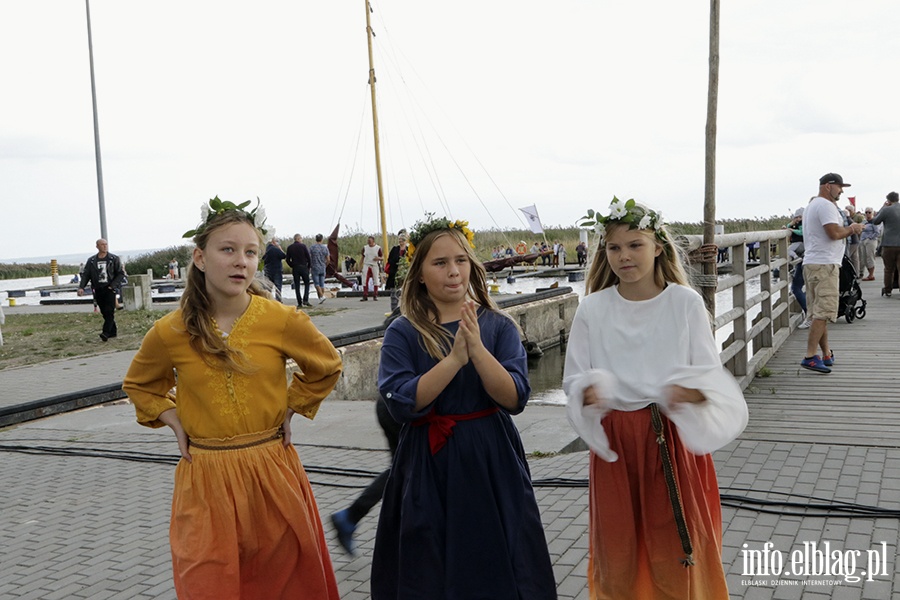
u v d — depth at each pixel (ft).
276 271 65.92
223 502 9.51
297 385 10.30
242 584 9.72
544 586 9.33
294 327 10.03
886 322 36.65
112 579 13.37
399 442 9.87
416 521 9.21
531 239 152.66
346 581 12.61
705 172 21.68
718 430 9.14
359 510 12.74
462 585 9.12
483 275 10.01
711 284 20.49
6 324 63.82
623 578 9.53
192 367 9.66
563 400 36.52
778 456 16.83
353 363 38.60
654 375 9.58
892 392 22.58
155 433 24.27
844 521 13.23
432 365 9.54
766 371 25.81
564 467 17.28
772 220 133.18
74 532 15.72
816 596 10.83
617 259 9.74
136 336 51.44
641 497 9.45
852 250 55.21
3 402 31.09
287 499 9.77
